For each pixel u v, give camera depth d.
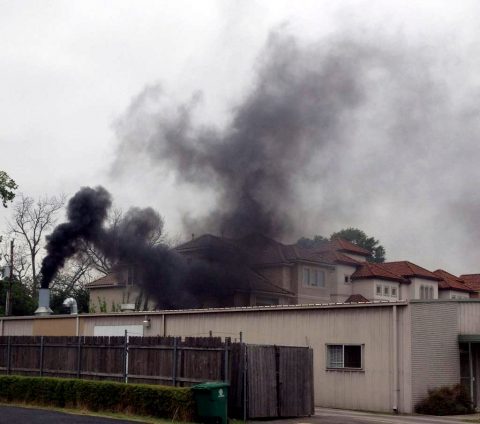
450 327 25.23
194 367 20.22
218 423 18.30
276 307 27.78
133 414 19.39
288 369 20.94
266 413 20.06
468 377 25.34
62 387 21.42
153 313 31.59
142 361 21.70
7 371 26.67
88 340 23.70
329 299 58.31
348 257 60.81
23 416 18.70
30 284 63.31
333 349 26.19
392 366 24.53
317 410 24.25
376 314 25.23
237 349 19.91
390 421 20.97
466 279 71.31
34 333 36.69
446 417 23.17
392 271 61.69
